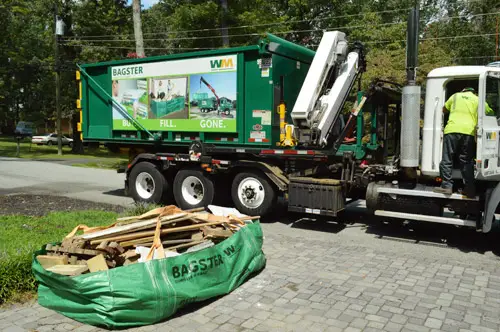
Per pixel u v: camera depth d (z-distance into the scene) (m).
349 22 32.34
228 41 25.20
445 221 7.02
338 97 8.21
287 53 8.87
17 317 4.39
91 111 11.55
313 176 8.70
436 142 7.12
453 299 5.00
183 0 26.70
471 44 27.67
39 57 35.69
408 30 7.12
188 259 4.65
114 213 8.88
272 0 34.22
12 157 25.22
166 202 10.93
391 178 7.83
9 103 46.66
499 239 7.62
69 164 20.97
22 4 28.42
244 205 9.02
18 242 6.22
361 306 4.77
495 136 6.74
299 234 8.01
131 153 11.44
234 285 5.15
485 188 6.90
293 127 8.36
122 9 31.23
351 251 6.89
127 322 4.17
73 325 4.25
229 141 9.24
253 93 8.81
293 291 5.17
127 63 10.57
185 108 9.70
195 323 4.33
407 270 6.00
